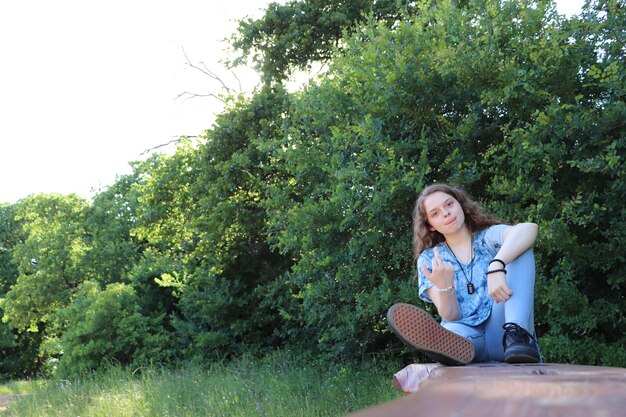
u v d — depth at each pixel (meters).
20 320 28.69
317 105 8.72
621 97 6.50
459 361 1.94
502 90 6.62
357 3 15.28
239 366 10.62
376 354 9.10
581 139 6.42
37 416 7.84
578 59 6.63
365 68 7.58
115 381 9.54
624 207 6.12
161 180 13.52
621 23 6.50
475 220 2.76
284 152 8.80
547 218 6.23
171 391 8.08
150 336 13.34
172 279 13.66
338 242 8.02
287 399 7.12
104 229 28.16
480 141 7.28
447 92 7.39
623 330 6.44
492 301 2.59
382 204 7.02
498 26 7.03
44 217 29.39
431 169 7.19
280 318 12.94
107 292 13.68
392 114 7.45
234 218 12.05
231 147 12.45
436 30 7.50
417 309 1.93
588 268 6.75
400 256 7.44
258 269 13.09
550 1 6.96
